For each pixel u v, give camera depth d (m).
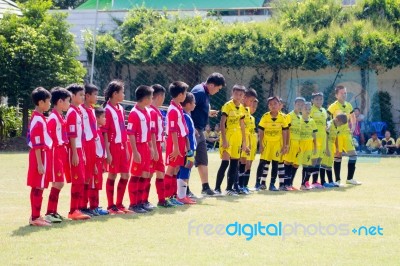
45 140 9.28
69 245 7.94
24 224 9.34
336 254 7.63
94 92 10.23
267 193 13.32
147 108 10.91
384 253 7.70
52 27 25.06
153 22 25.66
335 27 23.44
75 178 9.84
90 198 10.30
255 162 19.45
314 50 22.75
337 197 12.45
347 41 22.77
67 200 11.91
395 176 16.47
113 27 27.27
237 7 29.39
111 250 7.70
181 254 7.54
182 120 11.45
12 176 15.50
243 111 12.93
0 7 29.08
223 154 12.72
